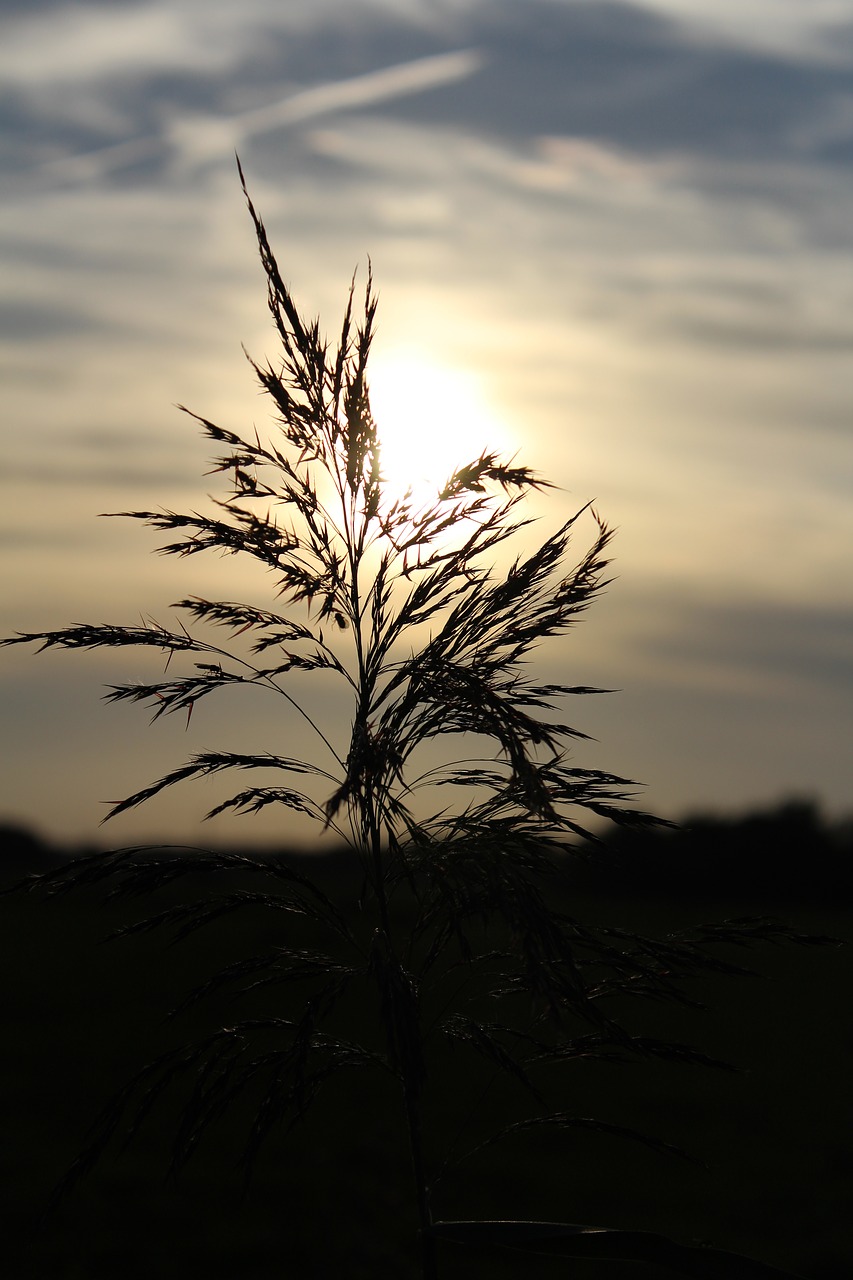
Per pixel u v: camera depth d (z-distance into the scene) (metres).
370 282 2.69
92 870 2.43
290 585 2.58
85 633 2.54
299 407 2.63
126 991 14.41
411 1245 7.31
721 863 20.50
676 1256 2.30
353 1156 8.97
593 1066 12.01
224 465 2.67
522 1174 8.66
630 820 2.37
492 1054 2.46
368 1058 2.53
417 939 2.54
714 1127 9.91
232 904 2.49
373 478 2.57
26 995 14.27
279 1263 6.86
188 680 2.52
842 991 15.17
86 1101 10.66
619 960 2.40
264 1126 2.48
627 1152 9.28
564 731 2.10
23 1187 8.38
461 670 2.26
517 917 1.98
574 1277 6.82
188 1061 2.53
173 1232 7.38
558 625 2.56
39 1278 6.66
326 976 2.52
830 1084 11.08
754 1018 13.73
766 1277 2.26
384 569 2.64
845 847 21.50
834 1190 8.26
